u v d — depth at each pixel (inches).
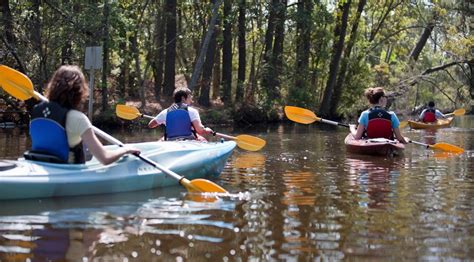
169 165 207.6
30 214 153.6
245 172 246.4
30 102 581.0
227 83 886.4
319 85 1025.5
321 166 267.4
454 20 1021.8
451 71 1159.6
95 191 180.7
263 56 913.5
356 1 969.5
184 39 936.9
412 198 183.8
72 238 131.7
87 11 597.9
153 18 874.8
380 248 127.0
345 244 129.7
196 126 265.4
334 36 888.9
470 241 132.6
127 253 121.4
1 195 164.2
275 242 130.8
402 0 986.7
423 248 127.1
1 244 126.5
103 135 198.2
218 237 134.3
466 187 205.3
